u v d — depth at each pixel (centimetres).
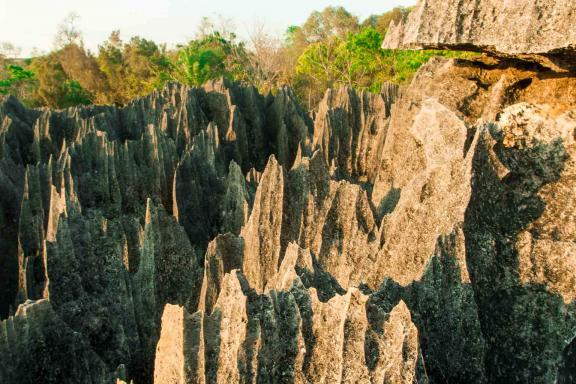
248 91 4847
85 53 10262
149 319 2023
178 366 1057
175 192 2730
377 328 1008
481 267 1308
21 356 1477
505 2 1413
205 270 1781
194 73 8588
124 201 2902
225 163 3894
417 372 980
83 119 4422
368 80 7644
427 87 1800
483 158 1353
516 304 1284
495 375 1273
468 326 1220
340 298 1032
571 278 1252
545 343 1248
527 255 1297
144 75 9700
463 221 1293
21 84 9881
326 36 11100
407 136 1816
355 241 1647
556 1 1316
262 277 1816
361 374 988
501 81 1603
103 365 1619
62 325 1548
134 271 2223
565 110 1468
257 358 1023
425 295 1221
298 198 1833
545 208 1351
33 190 2753
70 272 1894
